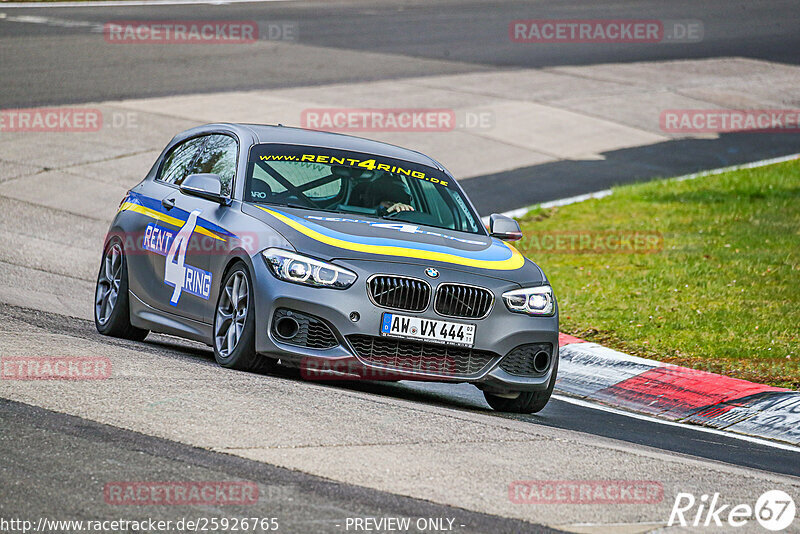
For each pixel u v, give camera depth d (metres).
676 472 21.27
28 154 66.00
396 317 25.62
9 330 29.20
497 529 16.58
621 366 34.69
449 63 106.50
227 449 19.28
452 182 31.95
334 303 25.42
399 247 26.70
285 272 25.81
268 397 23.31
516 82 99.44
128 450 18.75
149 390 22.84
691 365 35.19
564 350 36.41
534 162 75.06
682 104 96.31
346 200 29.22
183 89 86.38
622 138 84.06
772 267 48.72
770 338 37.81
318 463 18.98
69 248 49.38
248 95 85.88
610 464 21.28
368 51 110.38
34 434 19.19
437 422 23.14
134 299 32.19
